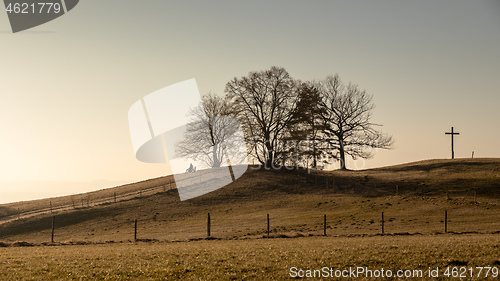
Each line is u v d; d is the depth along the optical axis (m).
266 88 98.38
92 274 25.39
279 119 97.88
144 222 73.31
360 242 36.47
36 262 29.25
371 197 78.50
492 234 45.16
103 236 64.06
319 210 71.69
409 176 94.38
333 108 110.62
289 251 31.09
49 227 74.19
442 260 26.22
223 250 32.81
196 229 63.94
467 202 68.06
